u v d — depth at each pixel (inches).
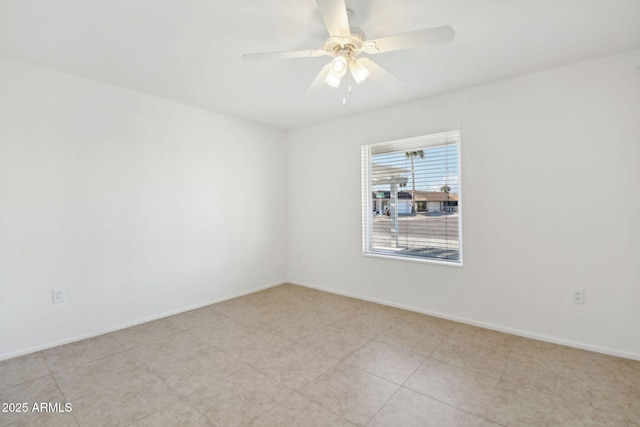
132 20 73.0
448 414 66.2
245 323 117.4
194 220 134.7
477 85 111.3
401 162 134.6
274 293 156.4
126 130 114.1
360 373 82.4
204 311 130.8
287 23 74.4
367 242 146.2
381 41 66.6
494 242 109.4
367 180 145.7
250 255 157.5
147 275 120.0
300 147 169.5
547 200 100.0
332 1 55.1
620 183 89.4
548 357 90.0
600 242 92.3
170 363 87.8
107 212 109.8
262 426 63.0
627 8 68.9
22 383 78.0
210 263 140.6
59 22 73.5
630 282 88.4
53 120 98.4
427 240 127.8
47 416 65.8
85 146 104.8
